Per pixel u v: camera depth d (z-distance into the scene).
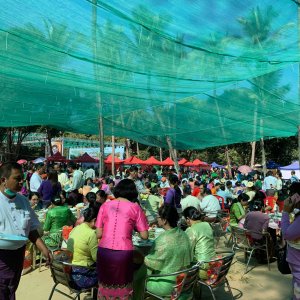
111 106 8.14
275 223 6.29
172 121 9.66
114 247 3.20
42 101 7.52
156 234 5.06
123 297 3.19
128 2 3.24
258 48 4.20
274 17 3.58
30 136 37.84
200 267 4.01
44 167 10.26
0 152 26.00
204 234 4.27
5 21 3.54
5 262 2.86
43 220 6.34
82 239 3.95
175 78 5.30
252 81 6.26
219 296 4.68
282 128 10.30
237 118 9.15
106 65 4.68
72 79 5.47
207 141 12.86
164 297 3.48
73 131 11.73
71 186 11.21
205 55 4.40
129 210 3.30
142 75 5.11
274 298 4.63
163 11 3.40
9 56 4.49
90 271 3.80
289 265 3.34
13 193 2.93
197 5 3.32
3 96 7.06
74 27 3.65
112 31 3.74
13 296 2.94
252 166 27.45
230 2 3.32
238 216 7.10
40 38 3.88
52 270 3.83
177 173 13.88
